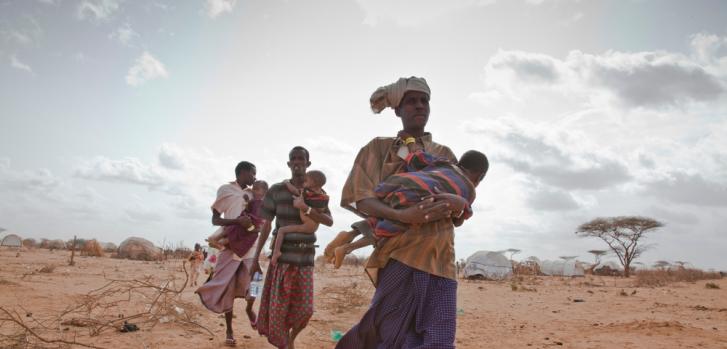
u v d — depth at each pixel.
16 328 5.75
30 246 68.81
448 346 2.51
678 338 6.95
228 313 5.75
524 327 8.39
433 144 3.03
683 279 40.84
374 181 2.82
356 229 2.90
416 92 2.94
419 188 2.51
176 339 5.79
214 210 5.89
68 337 5.51
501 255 32.53
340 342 2.83
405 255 2.63
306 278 4.92
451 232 2.71
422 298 2.60
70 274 16.30
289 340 4.97
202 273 21.81
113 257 41.97
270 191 5.15
